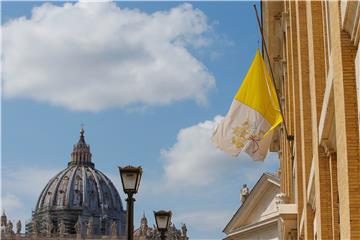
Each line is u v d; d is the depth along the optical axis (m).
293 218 36.28
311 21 22.47
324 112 19.27
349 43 15.38
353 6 13.77
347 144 15.07
